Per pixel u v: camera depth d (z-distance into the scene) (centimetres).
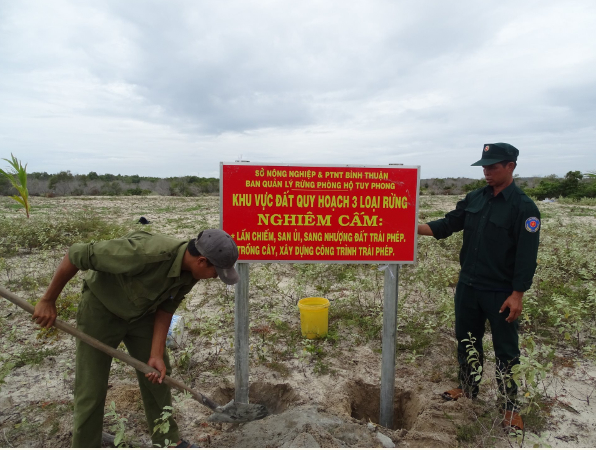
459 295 331
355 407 371
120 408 321
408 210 301
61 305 503
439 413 317
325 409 318
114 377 371
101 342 240
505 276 304
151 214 1633
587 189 2461
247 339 313
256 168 291
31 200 2233
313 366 406
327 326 470
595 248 790
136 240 229
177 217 1511
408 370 401
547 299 542
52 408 321
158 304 245
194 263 230
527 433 301
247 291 308
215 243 226
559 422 316
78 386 242
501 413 313
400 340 464
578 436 299
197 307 559
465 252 327
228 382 373
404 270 734
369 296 612
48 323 233
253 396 371
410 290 612
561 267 680
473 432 294
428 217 1462
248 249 297
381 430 299
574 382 374
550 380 376
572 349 437
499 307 305
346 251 302
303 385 371
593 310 509
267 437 280
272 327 491
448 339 464
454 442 285
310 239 299
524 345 408
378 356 430
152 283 231
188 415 320
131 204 2144
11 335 416
